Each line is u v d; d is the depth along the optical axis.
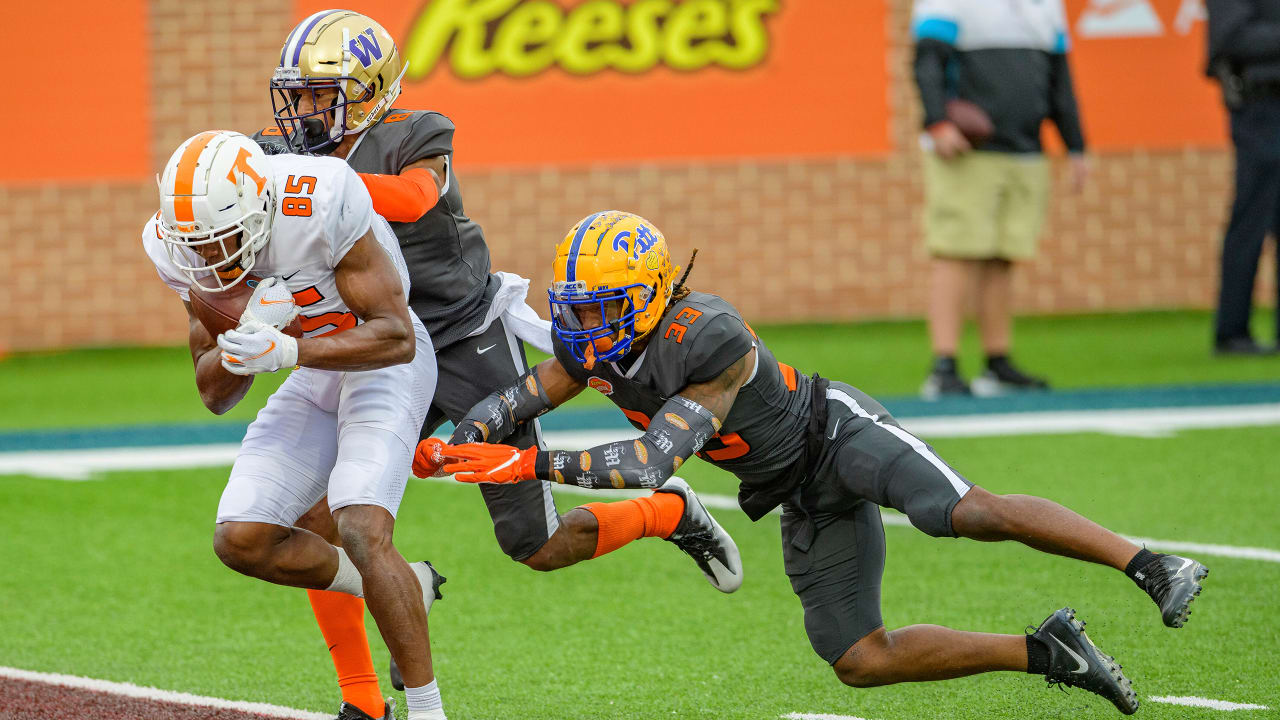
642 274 11.36
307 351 10.74
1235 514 19.11
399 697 13.86
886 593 16.22
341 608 12.29
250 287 11.41
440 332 13.55
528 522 13.33
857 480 11.70
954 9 27.17
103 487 22.50
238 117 38.19
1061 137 28.89
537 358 35.34
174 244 10.96
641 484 11.12
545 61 38.38
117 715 12.77
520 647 14.76
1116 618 15.08
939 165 27.84
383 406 11.83
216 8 37.91
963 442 24.14
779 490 12.11
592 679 13.71
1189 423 25.41
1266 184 31.47
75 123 38.03
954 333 28.39
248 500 11.65
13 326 38.34
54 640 15.09
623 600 16.42
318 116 12.93
